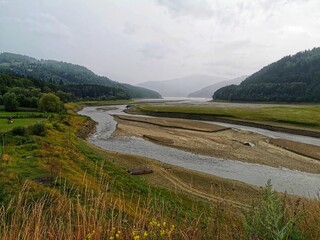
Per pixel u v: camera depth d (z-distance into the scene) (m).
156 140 39.19
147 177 22.05
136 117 70.50
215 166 26.89
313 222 4.18
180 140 39.38
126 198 13.06
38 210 4.19
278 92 140.50
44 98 63.19
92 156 25.23
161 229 3.96
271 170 25.80
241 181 22.42
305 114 68.56
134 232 3.77
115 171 21.20
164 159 29.22
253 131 49.41
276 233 3.17
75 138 36.28
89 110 99.12
